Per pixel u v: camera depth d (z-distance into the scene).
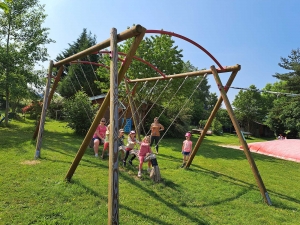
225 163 8.45
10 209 3.43
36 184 4.41
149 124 16.42
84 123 11.76
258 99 40.72
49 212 3.43
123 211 3.73
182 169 6.89
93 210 3.63
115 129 3.36
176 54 14.91
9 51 13.06
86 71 28.33
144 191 4.72
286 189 5.90
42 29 13.70
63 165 5.83
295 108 27.06
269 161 10.03
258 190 5.54
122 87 14.80
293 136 32.66
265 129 40.59
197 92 38.44
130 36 3.84
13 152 6.72
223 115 39.06
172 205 4.22
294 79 25.73
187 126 17.62
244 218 3.99
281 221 4.00
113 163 3.21
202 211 4.11
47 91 7.00
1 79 12.67
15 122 15.97
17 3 12.88
